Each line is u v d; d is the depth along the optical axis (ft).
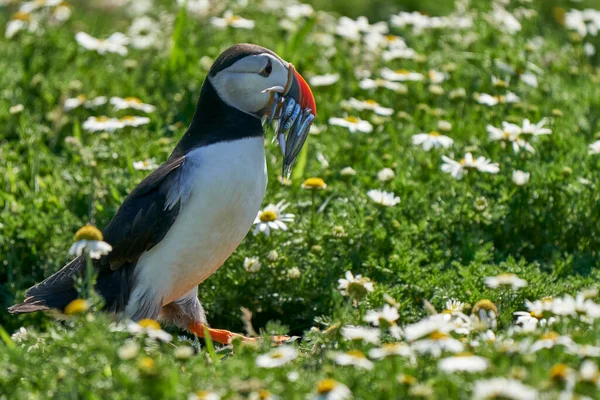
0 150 42.06
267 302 33.91
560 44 56.08
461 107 45.47
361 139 41.93
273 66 29.30
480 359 21.13
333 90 47.42
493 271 32.86
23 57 49.73
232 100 29.27
